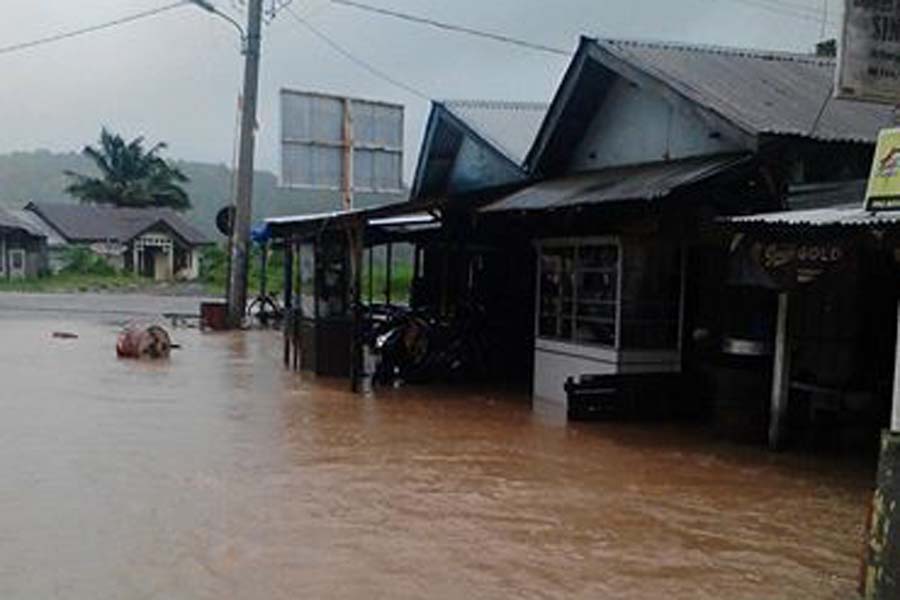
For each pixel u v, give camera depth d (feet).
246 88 77.61
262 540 20.57
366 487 25.55
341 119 79.30
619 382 37.37
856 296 34.35
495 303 52.95
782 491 26.32
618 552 20.44
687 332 38.81
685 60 40.57
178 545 20.10
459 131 58.34
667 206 35.06
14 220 188.03
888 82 22.16
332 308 49.44
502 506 23.97
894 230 23.52
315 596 17.34
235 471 26.96
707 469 28.89
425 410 39.27
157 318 89.56
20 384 43.27
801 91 38.24
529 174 46.03
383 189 81.35
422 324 48.96
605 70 42.29
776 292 33.63
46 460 27.73
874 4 21.95
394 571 18.78
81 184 223.51
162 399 39.88
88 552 19.53
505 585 18.17
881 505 16.57
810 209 30.89
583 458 30.14
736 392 33.65
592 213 38.55
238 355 58.59
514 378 50.70
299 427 34.35
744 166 32.83
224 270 173.68
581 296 40.86
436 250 58.95
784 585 18.62
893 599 16.25
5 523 21.44
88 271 186.50
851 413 32.81
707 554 20.51
